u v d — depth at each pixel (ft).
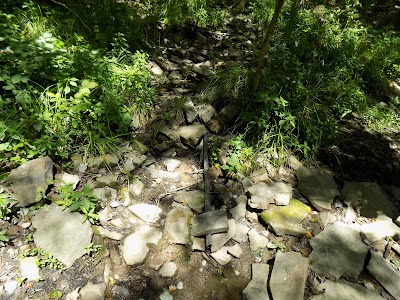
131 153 10.98
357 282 8.50
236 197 10.25
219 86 13.51
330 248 9.07
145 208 9.53
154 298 7.67
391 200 11.03
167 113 12.47
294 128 12.12
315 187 10.68
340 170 11.83
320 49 16.28
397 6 23.54
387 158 12.53
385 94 16.10
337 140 12.61
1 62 10.91
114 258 8.25
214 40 18.08
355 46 16.92
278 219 9.50
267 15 19.63
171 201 9.89
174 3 18.62
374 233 9.70
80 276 7.73
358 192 10.83
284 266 8.21
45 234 8.18
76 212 8.73
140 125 12.10
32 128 9.98
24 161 9.26
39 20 13.30
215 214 9.24
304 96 13.15
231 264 8.55
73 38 13.25
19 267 7.61
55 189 9.30
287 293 7.72
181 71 15.28
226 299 7.87
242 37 18.60
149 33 17.04
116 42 13.78
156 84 14.10
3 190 8.75
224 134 12.28
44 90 10.50
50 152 9.78
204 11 18.70
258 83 13.08
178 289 7.90
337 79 14.69
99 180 9.91
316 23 17.88
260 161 11.27
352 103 14.02
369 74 16.19
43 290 7.37
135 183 10.12
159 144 11.57
